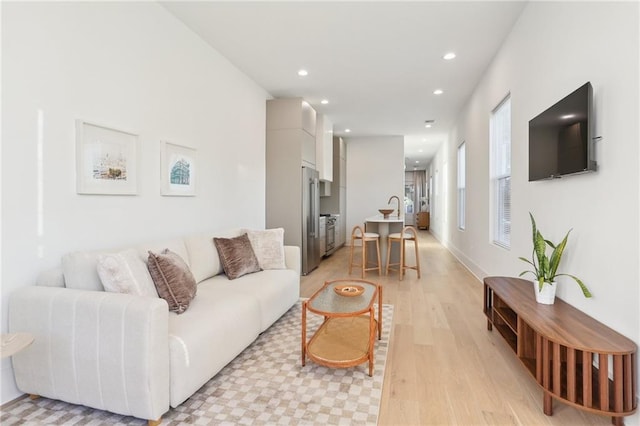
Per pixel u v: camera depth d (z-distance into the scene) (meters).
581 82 2.09
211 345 1.94
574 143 2.04
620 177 1.73
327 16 3.04
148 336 1.58
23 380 1.82
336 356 2.20
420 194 16.38
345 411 1.80
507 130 3.73
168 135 2.98
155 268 2.12
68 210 2.12
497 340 2.71
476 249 5.04
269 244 3.46
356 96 5.30
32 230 1.93
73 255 1.93
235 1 2.82
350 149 8.74
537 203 2.75
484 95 4.40
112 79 2.42
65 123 2.10
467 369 2.25
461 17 3.08
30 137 1.91
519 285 2.67
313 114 5.72
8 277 1.83
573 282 2.19
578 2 2.12
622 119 1.72
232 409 1.81
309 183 5.27
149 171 2.77
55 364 1.73
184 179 3.17
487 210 4.33
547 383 1.73
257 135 4.75
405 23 3.16
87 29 2.23
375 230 5.69
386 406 1.85
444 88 4.96
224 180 3.88
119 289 1.86
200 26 3.21
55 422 1.70
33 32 1.92
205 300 2.31
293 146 5.03
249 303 2.44
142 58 2.69
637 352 1.59
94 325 1.66
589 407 1.57
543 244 2.25
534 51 2.78
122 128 2.48
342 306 2.23
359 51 3.74
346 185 8.77
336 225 7.70
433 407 1.84
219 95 3.77
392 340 2.71
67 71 2.11
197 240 2.97
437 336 2.79
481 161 4.64
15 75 1.84
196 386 1.83
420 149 10.60
